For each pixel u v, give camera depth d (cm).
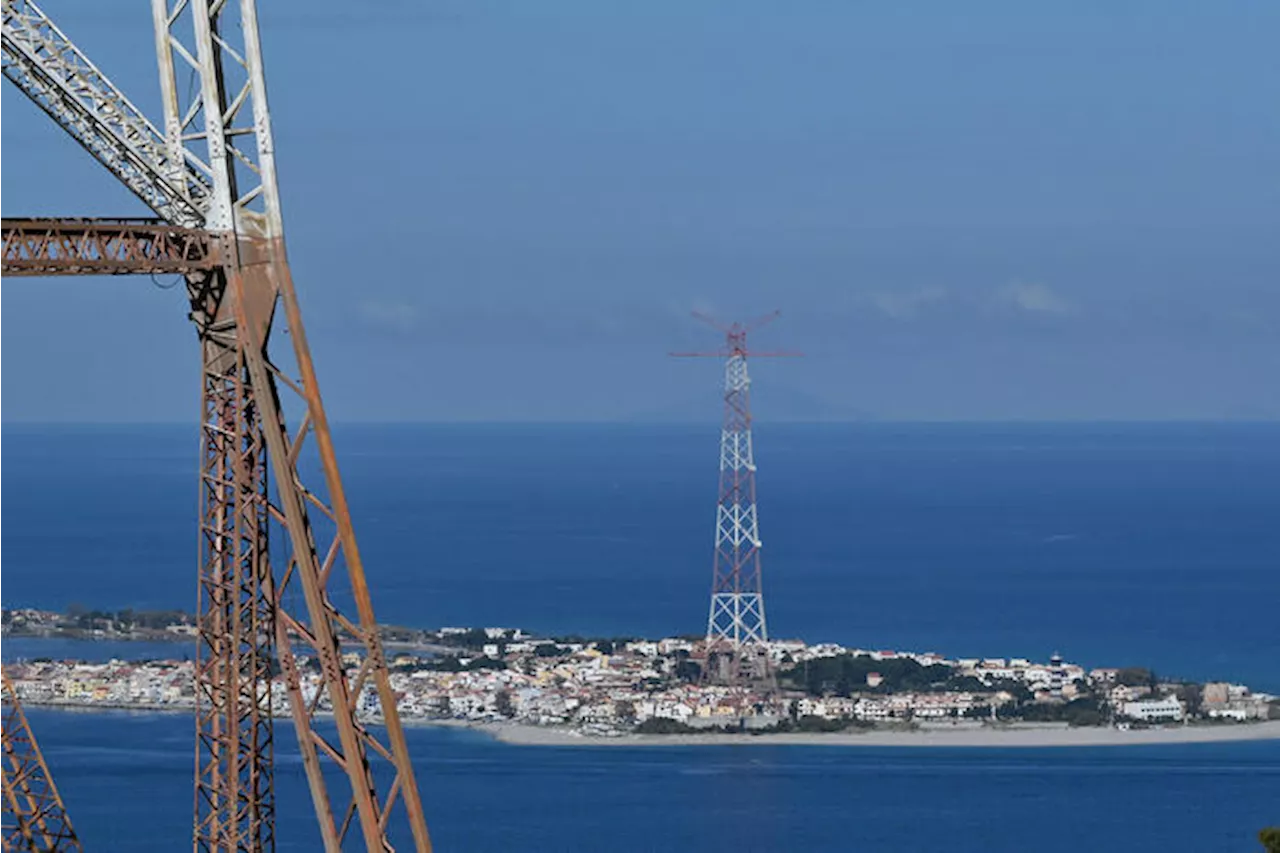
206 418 11919
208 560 12075
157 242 11625
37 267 11425
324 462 11725
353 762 11856
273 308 11738
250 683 12112
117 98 11875
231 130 11725
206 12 11656
